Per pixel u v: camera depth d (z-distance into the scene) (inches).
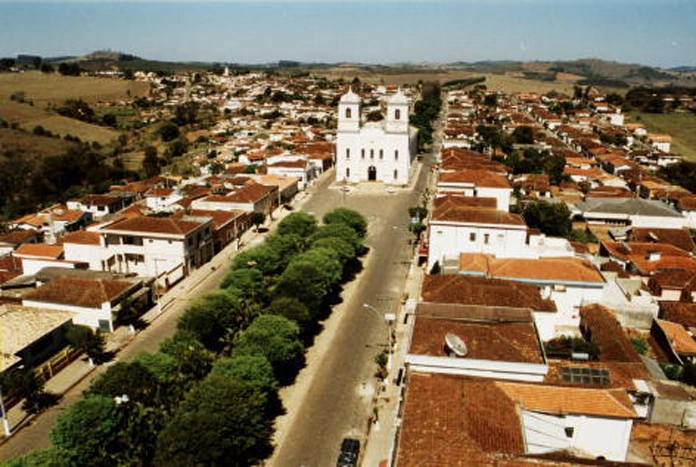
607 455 1486.2
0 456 1697.8
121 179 6161.4
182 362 1835.6
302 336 2349.9
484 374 1604.3
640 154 6811.0
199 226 3250.5
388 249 3572.8
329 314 2640.3
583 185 5113.2
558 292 2298.2
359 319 2588.6
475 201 3334.2
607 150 6505.9
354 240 3149.6
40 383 1934.1
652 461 1533.0
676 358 2048.5
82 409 1486.2
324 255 2728.8
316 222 3629.4
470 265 2475.4
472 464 1186.6
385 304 2746.1
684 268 2898.6
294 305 2241.6
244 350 1916.8
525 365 1574.8
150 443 1536.7
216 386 1590.8
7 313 2306.8
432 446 1243.8
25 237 3769.7
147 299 2726.4
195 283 3041.3
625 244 3250.5
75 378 2122.3
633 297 2491.4
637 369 1817.2
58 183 6038.4
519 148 6727.4
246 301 2394.2
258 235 3909.9
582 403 1478.8
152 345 2372.0
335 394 2003.0
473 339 1690.5
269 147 6943.9
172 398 1674.5
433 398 1432.1
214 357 1939.0
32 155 7239.2
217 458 1414.9
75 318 2458.2
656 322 2267.5
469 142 6579.7
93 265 3176.7
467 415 1350.9
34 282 2824.8
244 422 1530.5
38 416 1895.9
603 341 2033.7
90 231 3282.5
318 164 5856.3
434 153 6879.9
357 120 5295.3
